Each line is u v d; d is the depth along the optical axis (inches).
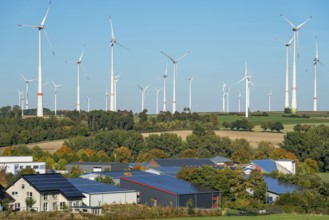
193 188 4778.5
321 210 4362.7
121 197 4581.7
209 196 4692.4
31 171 5595.5
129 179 4837.6
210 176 4923.7
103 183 4950.8
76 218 3560.5
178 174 5221.5
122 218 3661.4
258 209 4370.1
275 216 4013.3
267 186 5073.8
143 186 4714.6
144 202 4682.6
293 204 4532.5
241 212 4256.9
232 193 4859.7
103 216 3654.0
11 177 5556.1
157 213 3848.4
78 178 5128.0
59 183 4456.2
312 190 5236.2
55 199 4296.3
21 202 4301.2
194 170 5088.6
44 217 3567.9
